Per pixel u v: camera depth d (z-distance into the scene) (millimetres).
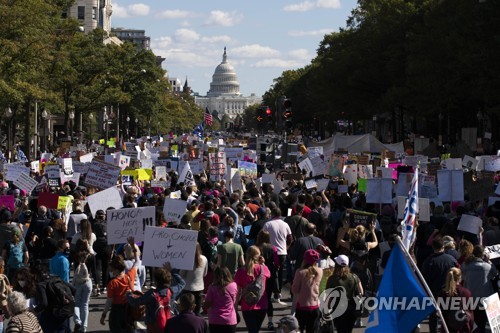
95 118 154250
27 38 63812
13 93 61688
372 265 24531
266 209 27078
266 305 19344
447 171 31906
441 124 104875
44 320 18203
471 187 33062
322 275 19094
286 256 25406
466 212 27500
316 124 172750
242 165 44844
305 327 19094
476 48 69125
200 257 21156
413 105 97375
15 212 28609
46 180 37844
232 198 30344
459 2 80250
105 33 110938
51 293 18125
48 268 21297
